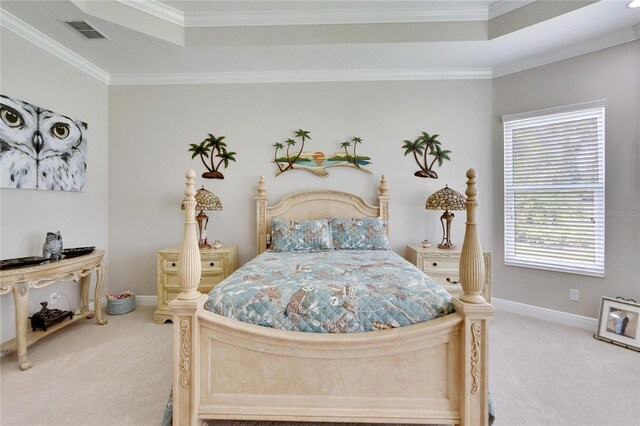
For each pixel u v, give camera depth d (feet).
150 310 9.95
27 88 7.71
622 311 7.52
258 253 10.25
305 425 4.68
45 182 8.12
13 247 7.41
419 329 4.13
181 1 7.99
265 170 10.66
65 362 6.58
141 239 10.57
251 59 9.49
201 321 4.29
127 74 10.41
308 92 10.57
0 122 7.02
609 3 6.86
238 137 10.62
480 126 10.33
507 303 9.88
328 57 9.39
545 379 5.90
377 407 4.22
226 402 4.29
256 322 4.38
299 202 10.41
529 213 9.54
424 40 8.48
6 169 7.15
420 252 8.97
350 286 4.83
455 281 8.88
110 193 10.55
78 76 9.29
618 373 6.10
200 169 10.63
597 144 8.35
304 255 7.98
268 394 4.30
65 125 8.75
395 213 10.53
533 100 9.43
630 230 7.89
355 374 4.26
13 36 7.36
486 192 10.28
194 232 4.50
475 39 8.39
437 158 10.45
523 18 7.83
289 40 8.61
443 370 4.25
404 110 10.50
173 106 10.61
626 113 7.90
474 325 4.06
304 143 10.61
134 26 7.86
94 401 5.27
